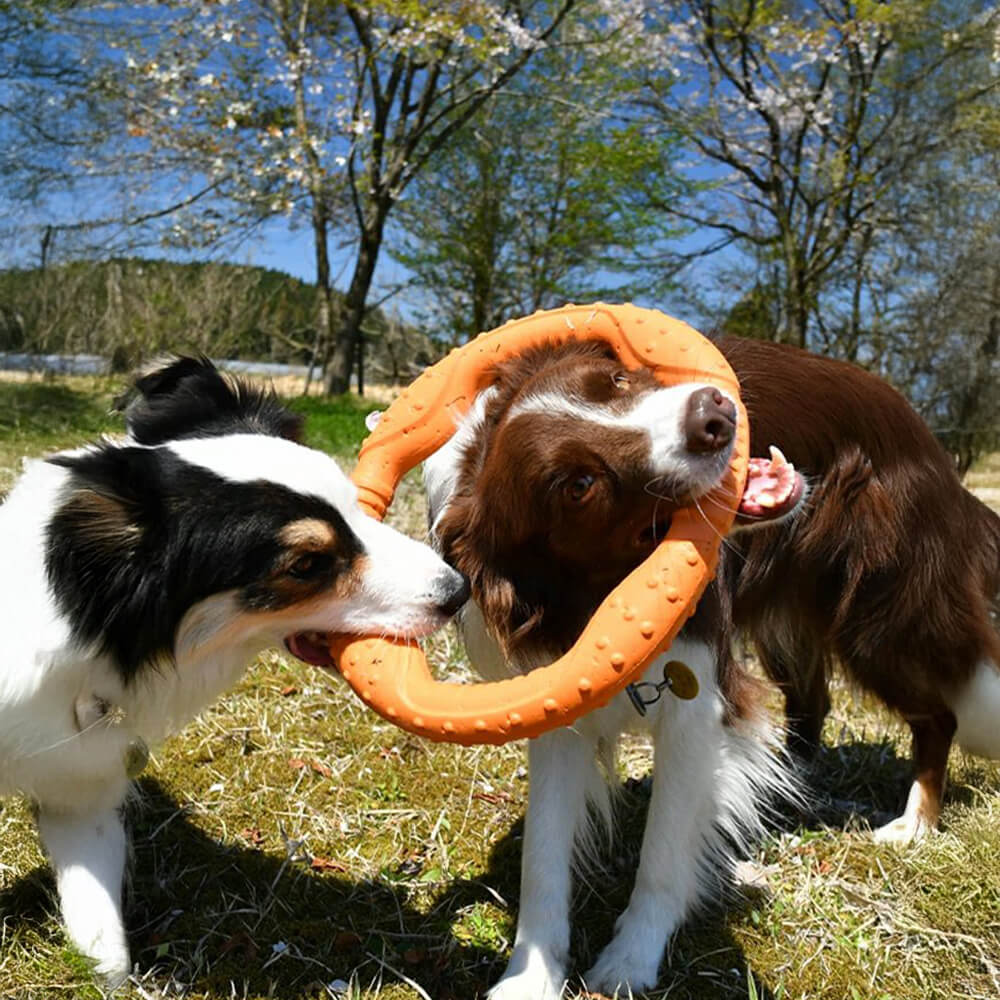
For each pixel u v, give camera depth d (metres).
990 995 2.46
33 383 13.77
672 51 16.36
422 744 3.70
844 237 17.02
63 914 2.43
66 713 2.28
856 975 2.51
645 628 2.14
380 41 15.79
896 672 3.11
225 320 16.53
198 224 15.63
